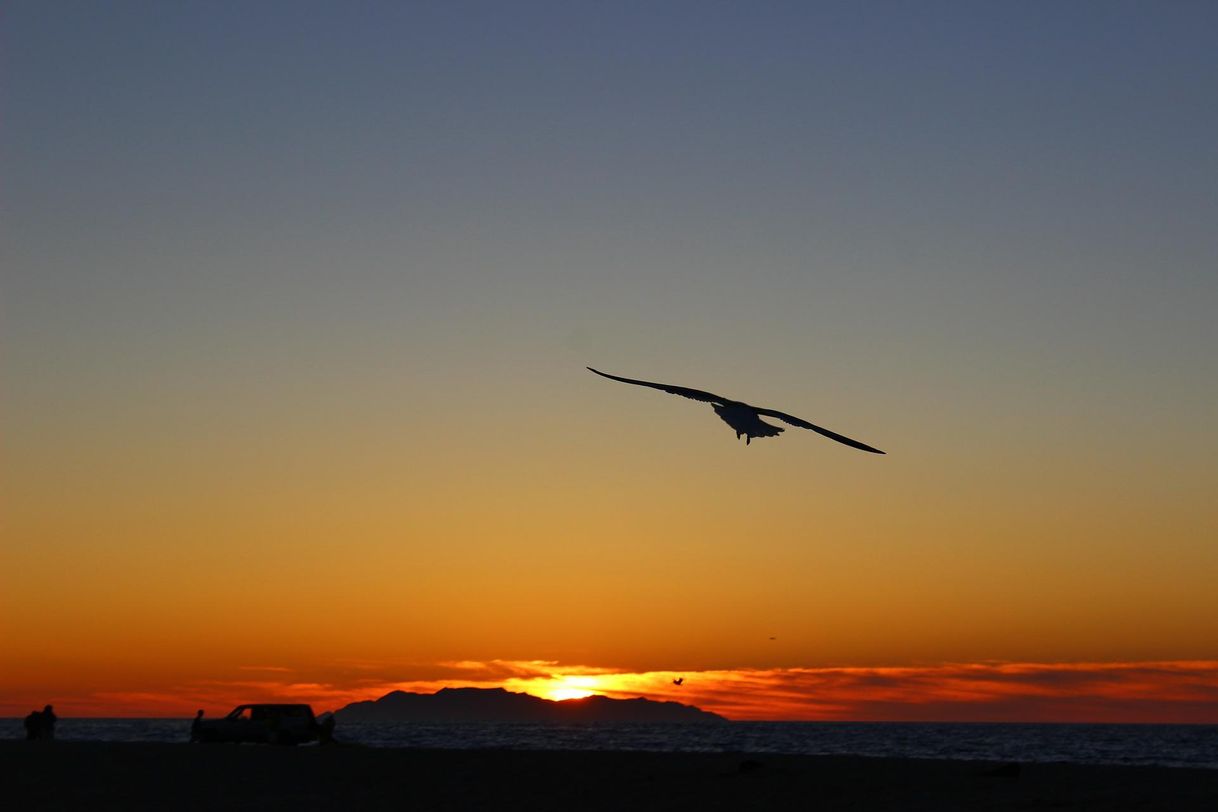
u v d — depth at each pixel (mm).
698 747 131000
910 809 27672
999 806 27656
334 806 30484
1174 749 150500
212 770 39438
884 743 178750
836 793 31172
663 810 28625
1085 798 28594
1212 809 26219
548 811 28953
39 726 60219
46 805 31266
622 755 45625
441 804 30641
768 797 30594
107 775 38125
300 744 57688
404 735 195875
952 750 140750
